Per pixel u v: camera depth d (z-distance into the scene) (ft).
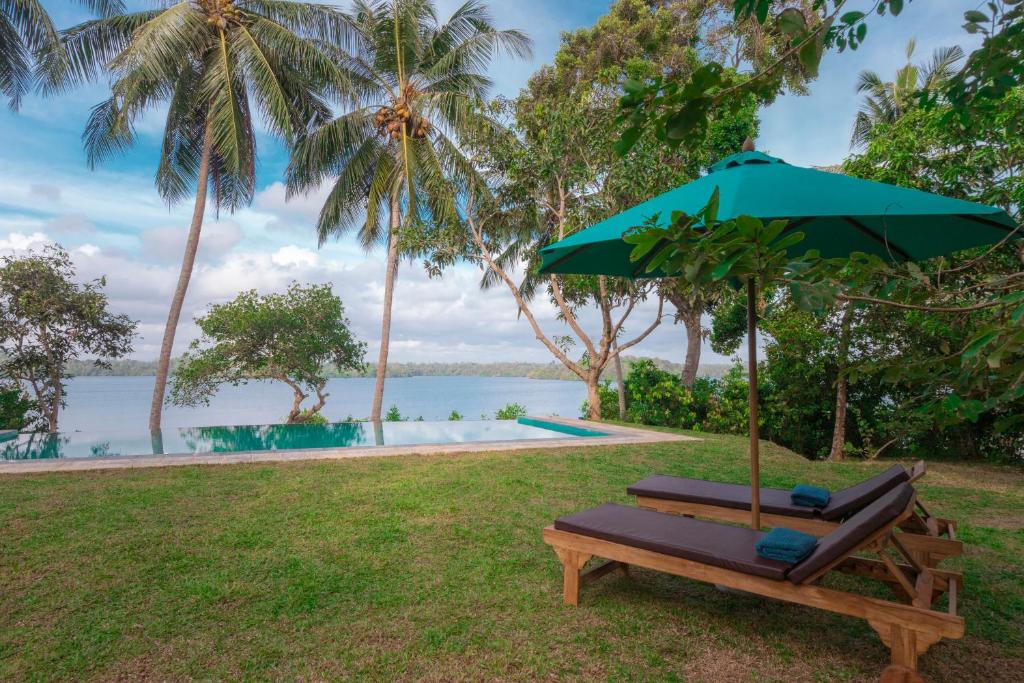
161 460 22.95
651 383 44.62
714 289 31.89
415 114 52.60
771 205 8.81
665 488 13.37
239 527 14.21
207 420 113.70
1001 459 30.01
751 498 11.43
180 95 46.44
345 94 48.65
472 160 45.55
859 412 33.73
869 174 30.07
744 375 40.01
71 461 22.70
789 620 9.41
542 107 41.22
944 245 11.04
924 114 26.76
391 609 9.72
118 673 7.86
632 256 5.24
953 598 7.82
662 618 9.42
